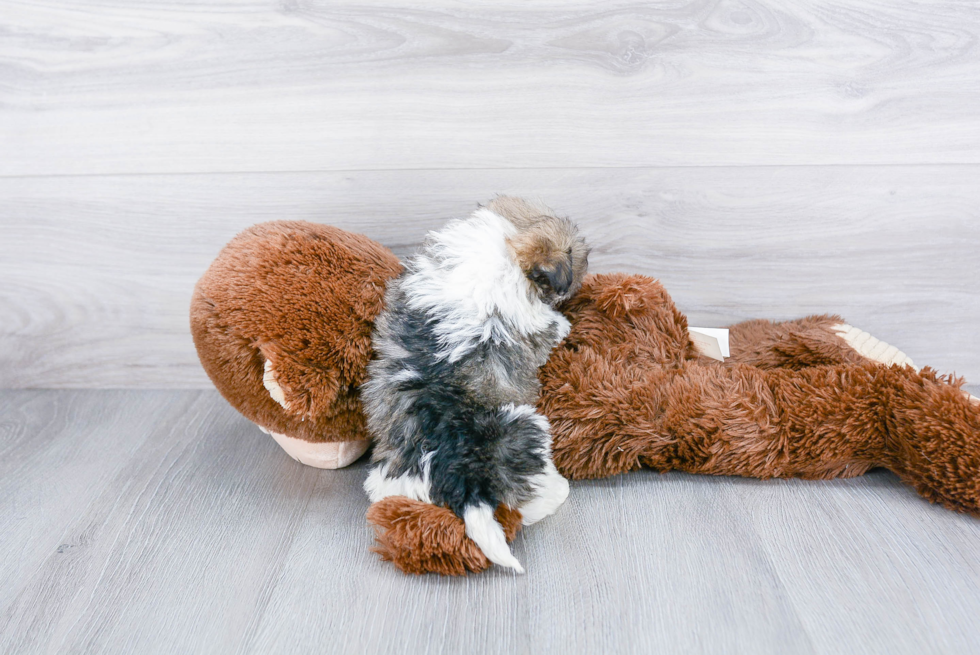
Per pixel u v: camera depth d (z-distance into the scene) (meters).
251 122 1.10
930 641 0.73
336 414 0.93
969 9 1.03
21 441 1.12
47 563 0.85
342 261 0.94
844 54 1.06
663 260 1.19
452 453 0.82
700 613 0.76
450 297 0.87
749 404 0.95
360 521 0.92
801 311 1.23
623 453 0.97
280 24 1.04
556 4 1.03
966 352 1.25
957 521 0.90
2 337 1.25
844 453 0.96
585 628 0.74
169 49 1.06
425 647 0.72
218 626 0.75
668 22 1.04
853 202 1.14
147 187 1.14
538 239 0.89
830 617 0.76
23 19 1.04
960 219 1.15
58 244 1.18
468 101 1.09
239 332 0.89
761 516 0.92
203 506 0.96
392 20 1.04
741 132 1.10
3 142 1.11
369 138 1.11
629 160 1.12
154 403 1.25
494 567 0.83
